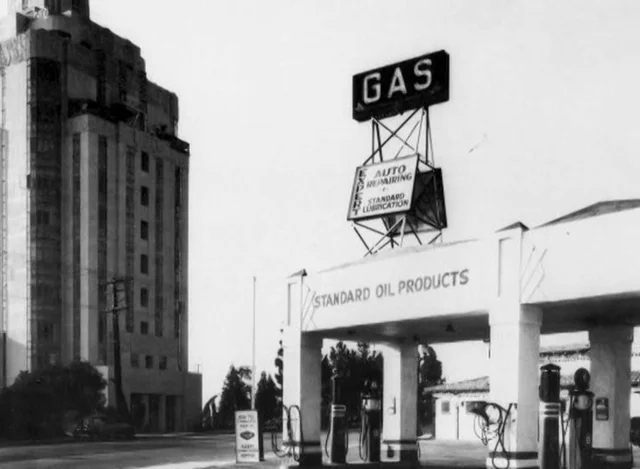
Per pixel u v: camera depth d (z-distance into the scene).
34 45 74.75
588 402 17.95
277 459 28.92
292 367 23.69
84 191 74.56
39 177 73.62
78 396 57.94
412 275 19.28
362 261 21.12
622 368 19.41
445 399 55.47
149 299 81.00
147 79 87.94
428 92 30.20
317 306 22.81
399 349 25.23
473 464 26.92
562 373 45.72
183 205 88.56
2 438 52.47
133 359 77.31
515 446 16.25
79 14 82.44
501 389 16.64
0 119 75.44
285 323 24.08
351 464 23.39
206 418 90.38
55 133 75.00
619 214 14.70
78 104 76.81
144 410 76.94
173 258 85.81
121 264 77.12
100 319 74.19
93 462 29.50
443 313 18.28
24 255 73.00
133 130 80.31
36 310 72.12
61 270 74.25
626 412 19.41
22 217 73.56
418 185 30.03
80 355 72.75
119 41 86.31
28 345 71.62
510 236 16.81
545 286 16.00
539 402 16.75
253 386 47.19
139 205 80.69
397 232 30.48
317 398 23.67
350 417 81.06
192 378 83.38
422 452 36.47
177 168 88.19
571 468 17.78
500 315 16.84
